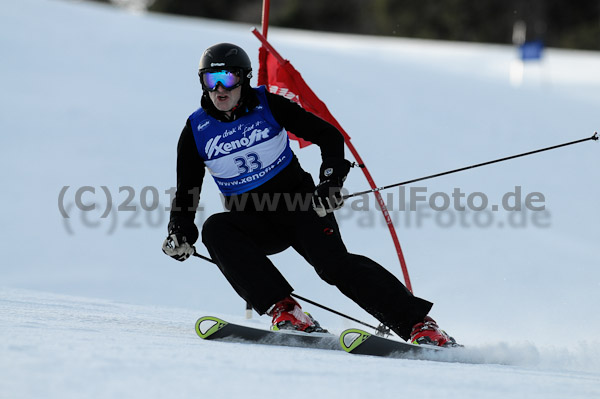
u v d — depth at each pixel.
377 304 10.07
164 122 37.72
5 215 25.94
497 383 7.04
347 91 45.94
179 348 7.90
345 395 5.96
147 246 24.50
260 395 5.70
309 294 20.14
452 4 115.81
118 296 20.23
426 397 6.14
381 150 35.25
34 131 34.78
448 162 34.31
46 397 5.12
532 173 33.00
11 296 14.06
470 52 73.88
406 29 118.31
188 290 21.11
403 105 44.44
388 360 8.60
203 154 10.94
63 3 62.91
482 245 24.03
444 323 15.82
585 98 52.62
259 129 10.84
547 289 19.20
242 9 126.44
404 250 23.53
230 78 10.39
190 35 56.56
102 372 6.02
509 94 51.09
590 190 31.02
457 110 44.66
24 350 6.72
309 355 8.38
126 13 66.25
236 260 10.49
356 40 83.69
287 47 56.75
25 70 43.84
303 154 31.75
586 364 9.71
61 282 21.17
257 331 9.70
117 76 44.88
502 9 114.00
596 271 21.48
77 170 30.53
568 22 112.75
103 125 36.31
